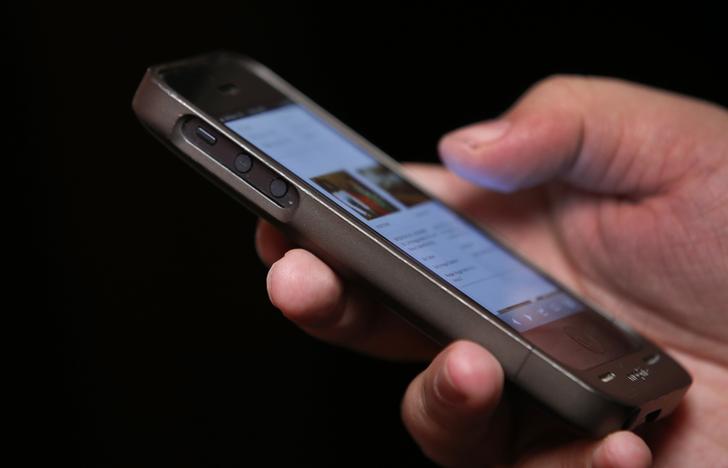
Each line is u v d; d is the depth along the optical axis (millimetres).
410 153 801
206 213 787
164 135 542
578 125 611
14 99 790
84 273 781
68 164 792
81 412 738
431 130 799
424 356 611
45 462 728
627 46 769
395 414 729
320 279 550
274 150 580
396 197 592
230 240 782
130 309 779
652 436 589
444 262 568
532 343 529
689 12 747
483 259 582
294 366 747
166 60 797
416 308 534
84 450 730
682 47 758
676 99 624
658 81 770
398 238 569
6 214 777
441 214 596
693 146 609
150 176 789
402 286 534
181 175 789
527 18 775
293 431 730
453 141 613
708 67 758
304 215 537
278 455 726
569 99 616
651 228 609
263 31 801
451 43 789
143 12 798
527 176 613
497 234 630
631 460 523
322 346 745
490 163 607
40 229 783
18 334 756
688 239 604
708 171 605
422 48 793
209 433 731
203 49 802
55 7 787
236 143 539
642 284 616
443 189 645
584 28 770
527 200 644
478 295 557
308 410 734
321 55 803
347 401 734
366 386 734
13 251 774
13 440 728
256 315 763
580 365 541
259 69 600
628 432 527
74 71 792
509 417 587
